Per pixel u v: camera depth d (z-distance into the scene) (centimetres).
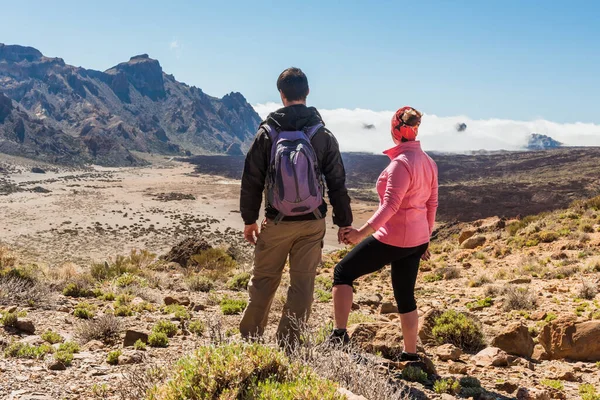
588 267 1247
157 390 262
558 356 546
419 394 350
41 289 812
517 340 554
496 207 14125
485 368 483
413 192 366
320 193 358
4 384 346
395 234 368
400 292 388
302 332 348
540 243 1791
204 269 1867
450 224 3019
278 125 361
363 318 698
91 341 526
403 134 372
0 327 556
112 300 897
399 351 437
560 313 768
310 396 237
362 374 305
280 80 370
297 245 374
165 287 1185
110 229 10800
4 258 1391
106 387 350
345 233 367
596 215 2053
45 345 475
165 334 547
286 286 1072
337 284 381
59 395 332
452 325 589
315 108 374
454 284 1318
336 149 367
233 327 650
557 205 13262
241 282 1242
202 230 10956
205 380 257
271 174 354
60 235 9762
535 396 382
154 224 11856
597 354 533
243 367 266
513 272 1384
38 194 18675
